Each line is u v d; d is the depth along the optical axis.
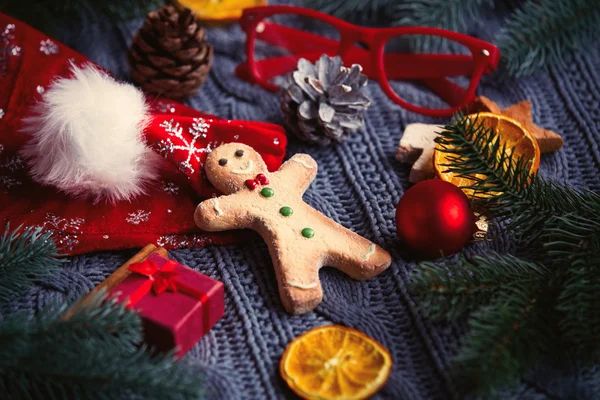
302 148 0.47
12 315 0.36
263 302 0.40
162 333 0.36
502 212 0.41
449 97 0.51
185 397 0.33
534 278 0.37
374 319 0.39
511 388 0.36
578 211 0.39
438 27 0.53
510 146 0.44
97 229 0.42
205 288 0.38
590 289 0.36
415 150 0.46
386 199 0.44
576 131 0.48
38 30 0.50
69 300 0.39
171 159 0.43
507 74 0.52
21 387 0.33
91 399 0.33
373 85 0.52
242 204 0.41
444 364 0.37
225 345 0.39
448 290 0.37
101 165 0.41
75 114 0.41
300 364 0.37
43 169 0.42
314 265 0.40
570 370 0.37
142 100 0.44
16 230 0.39
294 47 0.54
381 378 0.36
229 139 0.45
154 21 0.47
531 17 0.51
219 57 0.53
